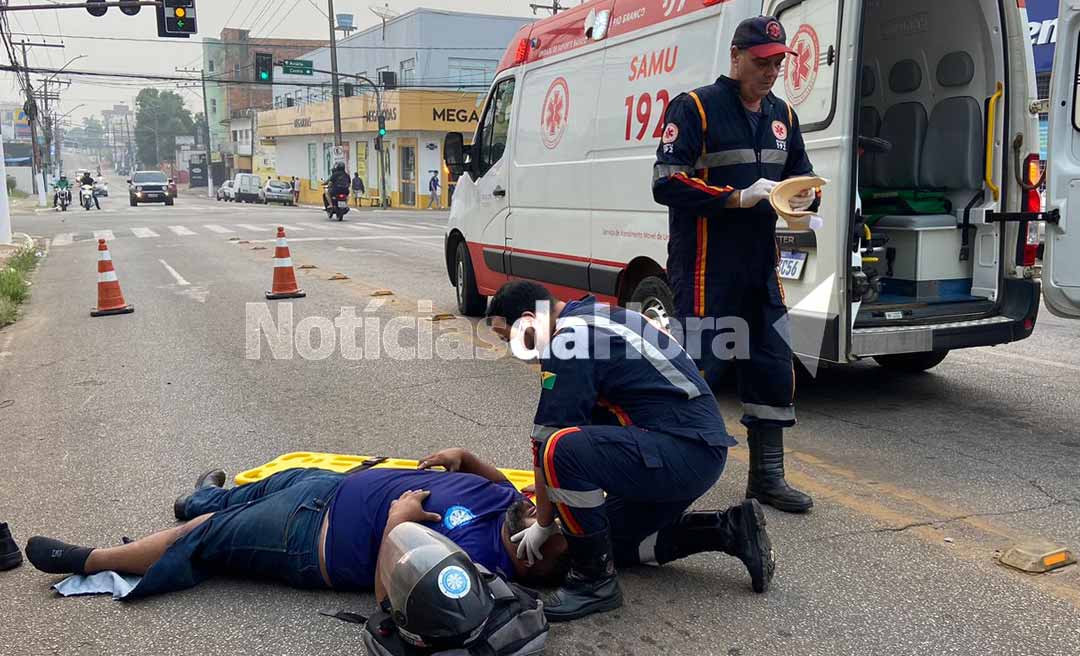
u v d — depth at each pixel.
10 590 3.52
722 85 3.94
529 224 8.05
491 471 3.71
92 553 3.53
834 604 3.31
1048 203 5.36
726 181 3.94
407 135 44.06
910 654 2.98
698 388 3.21
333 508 3.33
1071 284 5.29
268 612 3.30
